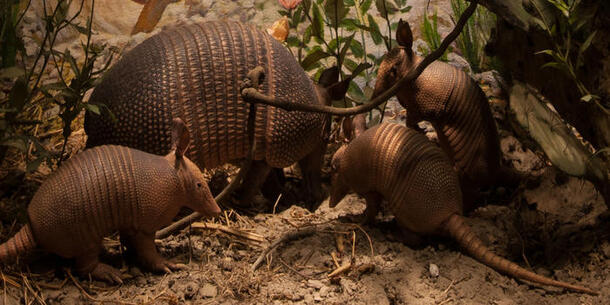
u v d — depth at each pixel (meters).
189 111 1.93
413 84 2.00
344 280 1.85
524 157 2.12
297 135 2.00
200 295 1.83
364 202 2.07
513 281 1.86
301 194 2.12
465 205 2.02
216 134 1.96
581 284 1.86
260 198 2.09
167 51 1.94
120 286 1.84
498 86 2.25
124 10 2.49
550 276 1.88
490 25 2.25
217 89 1.95
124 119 1.92
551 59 1.90
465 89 1.99
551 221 1.96
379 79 2.03
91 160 1.79
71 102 1.93
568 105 1.92
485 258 1.87
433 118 2.00
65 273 1.84
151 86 1.92
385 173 1.90
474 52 2.27
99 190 1.78
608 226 1.91
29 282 1.83
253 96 1.79
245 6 2.51
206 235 1.95
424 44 2.40
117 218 1.80
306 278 1.87
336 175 1.98
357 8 2.24
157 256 1.86
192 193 1.84
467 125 1.99
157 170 1.81
